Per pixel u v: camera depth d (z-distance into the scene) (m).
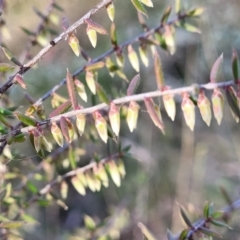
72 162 0.47
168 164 1.12
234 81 0.41
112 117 0.41
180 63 1.24
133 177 1.04
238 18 1.23
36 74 1.02
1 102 0.47
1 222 0.43
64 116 0.41
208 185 1.06
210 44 1.14
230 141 1.13
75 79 0.44
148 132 1.09
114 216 0.62
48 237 0.92
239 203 0.47
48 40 0.49
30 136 0.41
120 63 0.46
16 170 0.48
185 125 1.09
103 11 1.24
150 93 0.41
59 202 0.47
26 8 1.13
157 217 1.03
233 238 0.69
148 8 1.24
